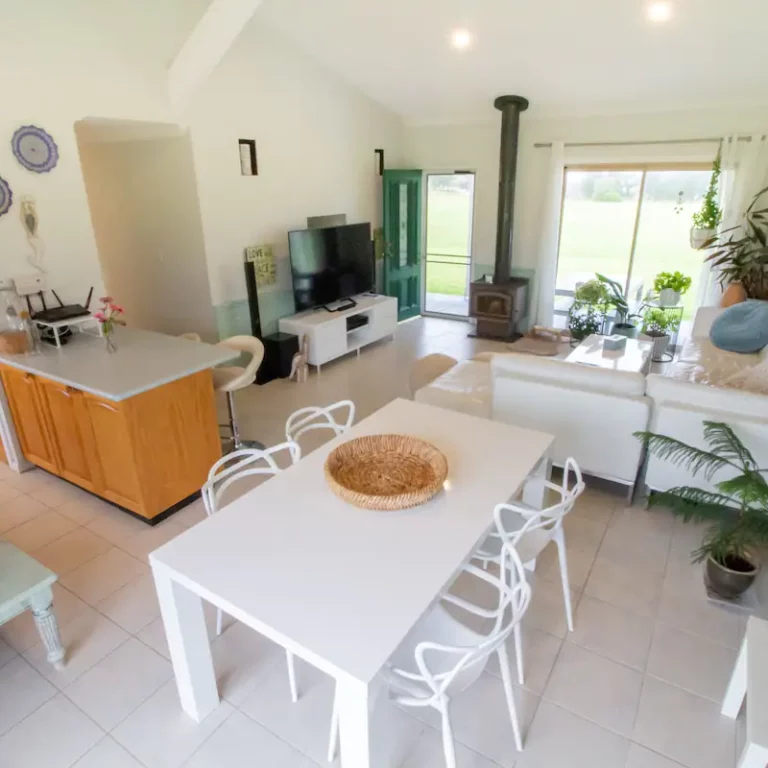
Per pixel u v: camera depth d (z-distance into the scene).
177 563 1.59
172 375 2.88
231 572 1.55
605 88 5.05
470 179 6.59
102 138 4.61
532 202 6.20
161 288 5.20
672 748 1.84
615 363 4.40
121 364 3.04
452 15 4.12
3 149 3.20
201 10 4.03
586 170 5.96
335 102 5.61
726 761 1.80
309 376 5.30
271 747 1.85
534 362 3.21
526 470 2.03
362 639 1.32
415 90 5.69
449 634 1.73
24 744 1.88
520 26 4.16
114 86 3.66
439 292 7.37
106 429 2.86
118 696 2.05
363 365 5.60
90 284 3.73
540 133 5.91
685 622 2.35
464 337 6.47
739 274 5.03
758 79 4.50
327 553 1.61
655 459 2.93
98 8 3.46
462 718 1.95
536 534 2.18
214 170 4.61
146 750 1.85
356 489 1.91
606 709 1.97
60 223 3.51
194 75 3.86
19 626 2.39
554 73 4.88
